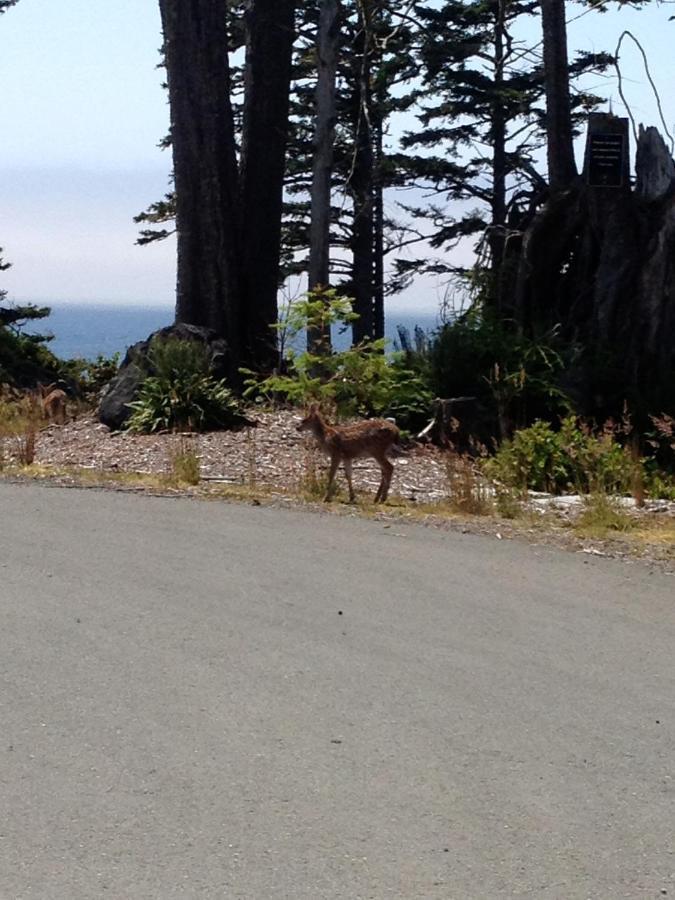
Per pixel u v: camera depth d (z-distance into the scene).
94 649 7.97
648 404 19.66
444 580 9.95
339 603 9.16
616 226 21.05
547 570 10.41
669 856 5.40
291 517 12.27
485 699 7.24
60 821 5.57
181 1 23.09
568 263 22.22
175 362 18.89
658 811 5.84
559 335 21.27
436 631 8.55
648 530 12.26
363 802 5.82
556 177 22.81
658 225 20.94
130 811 5.68
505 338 19.97
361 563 10.41
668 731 6.84
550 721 6.93
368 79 33.34
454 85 38.34
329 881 5.10
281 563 10.31
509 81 37.97
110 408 19.11
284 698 7.15
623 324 20.77
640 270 20.78
